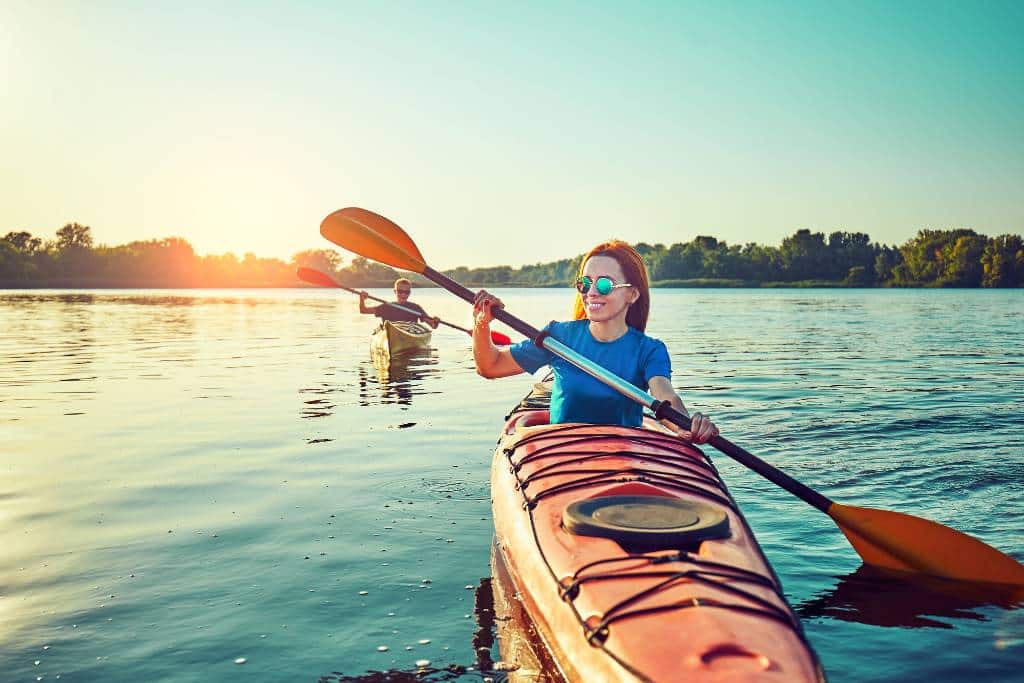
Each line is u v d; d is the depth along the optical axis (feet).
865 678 9.22
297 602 11.25
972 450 20.04
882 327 75.82
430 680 9.02
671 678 7.09
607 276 13.01
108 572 12.48
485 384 35.45
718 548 9.20
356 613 10.85
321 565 12.67
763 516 15.12
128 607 11.15
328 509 15.75
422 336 52.65
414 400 30.53
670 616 7.91
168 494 17.02
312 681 9.05
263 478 18.31
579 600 8.59
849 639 10.20
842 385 32.89
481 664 9.37
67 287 440.45
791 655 7.43
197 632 10.35
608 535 9.39
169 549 13.51
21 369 41.01
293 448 21.53
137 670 9.36
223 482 17.98
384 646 9.88
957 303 153.48
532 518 10.71
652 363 12.92
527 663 9.37
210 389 33.50
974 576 11.96
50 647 9.96
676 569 8.64
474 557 12.96
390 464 19.57
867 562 12.78
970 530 14.06
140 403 29.73
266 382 35.88
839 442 21.31
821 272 488.44
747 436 22.34
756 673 7.06
